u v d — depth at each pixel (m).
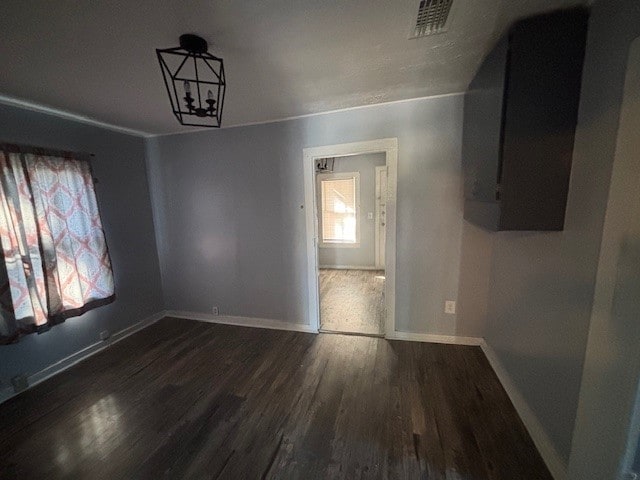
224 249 3.15
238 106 2.33
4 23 1.17
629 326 0.93
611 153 1.04
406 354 2.46
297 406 1.88
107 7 1.09
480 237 2.40
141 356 2.57
